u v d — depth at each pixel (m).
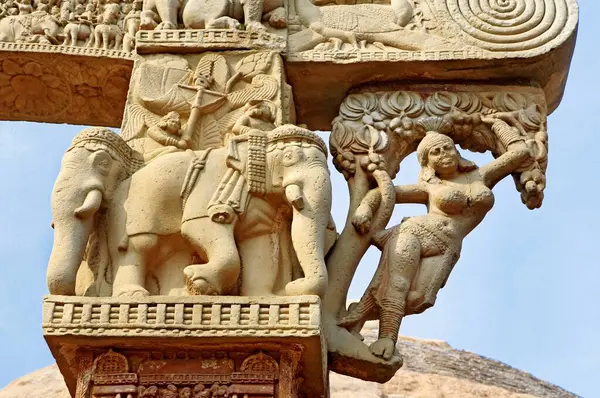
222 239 7.28
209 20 8.59
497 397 11.06
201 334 6.89
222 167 7.55
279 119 8.12
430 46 8.63
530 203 8.30
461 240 8.00
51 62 8.80
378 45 8.70
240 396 6.88
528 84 8.71
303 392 7.37
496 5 8.74
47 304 7.00
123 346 7.01
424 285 7.79
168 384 6.95
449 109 8.57
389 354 7.57
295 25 8.78
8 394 10.79
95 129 7.62
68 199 7.31
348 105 8.61
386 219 8.09
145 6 8.78
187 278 7.18
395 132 8.48
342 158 8.38
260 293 7.29
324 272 7.17
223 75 8.32
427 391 10.95
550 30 8.63
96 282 7.32
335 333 7.66
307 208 7.36
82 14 8.97
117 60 8.72
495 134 8.50
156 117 8.12
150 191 7.46
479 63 8.57
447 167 8.13
